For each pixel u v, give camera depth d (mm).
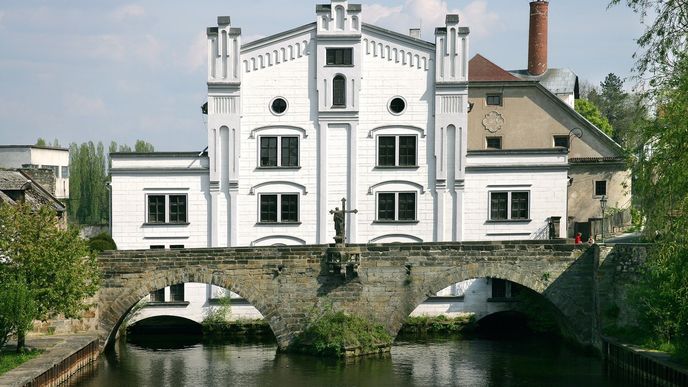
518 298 59969
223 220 60750
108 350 52812
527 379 44094
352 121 60688
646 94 36906
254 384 43062
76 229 45000
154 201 60781
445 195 60812
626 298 46844
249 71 60688
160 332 61125
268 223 60656
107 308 49750
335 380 43875
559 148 60781
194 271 49531
